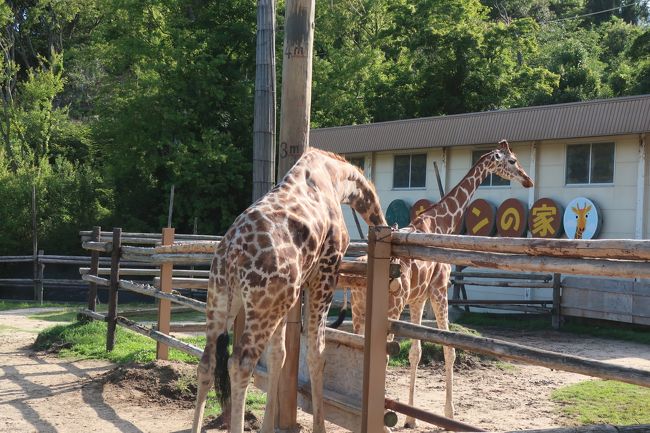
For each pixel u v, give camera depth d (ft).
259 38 25.93
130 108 73.82
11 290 75.10
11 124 95.66
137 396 21.48
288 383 17.65
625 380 9.64
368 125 55.93
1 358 28.35
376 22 96.02
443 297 20.20
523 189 49.16
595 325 42.22
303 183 15.98
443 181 52.85
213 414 19.57
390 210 55.67
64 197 81.20
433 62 82.58
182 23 74.43
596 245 9.95
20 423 18.54
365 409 13.19
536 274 44.42
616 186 44.75
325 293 16.03
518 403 22.45
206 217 75.61
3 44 101.71
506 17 125.39
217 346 13.83
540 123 46.03
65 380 23.97
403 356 29.35
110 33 79.77
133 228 78.43
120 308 49.16
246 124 76.28
